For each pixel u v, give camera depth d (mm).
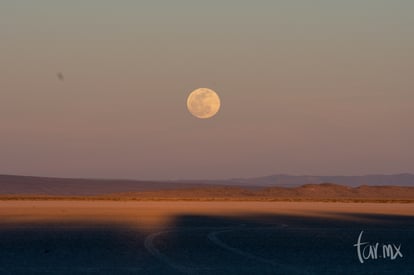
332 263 100562
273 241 128625
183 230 148125
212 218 181500
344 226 161750
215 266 96500
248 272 91500
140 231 144500
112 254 108125
